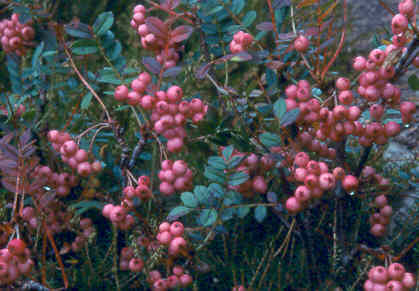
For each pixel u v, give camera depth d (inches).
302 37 20.7
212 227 21.2
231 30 22.1
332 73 22.3
